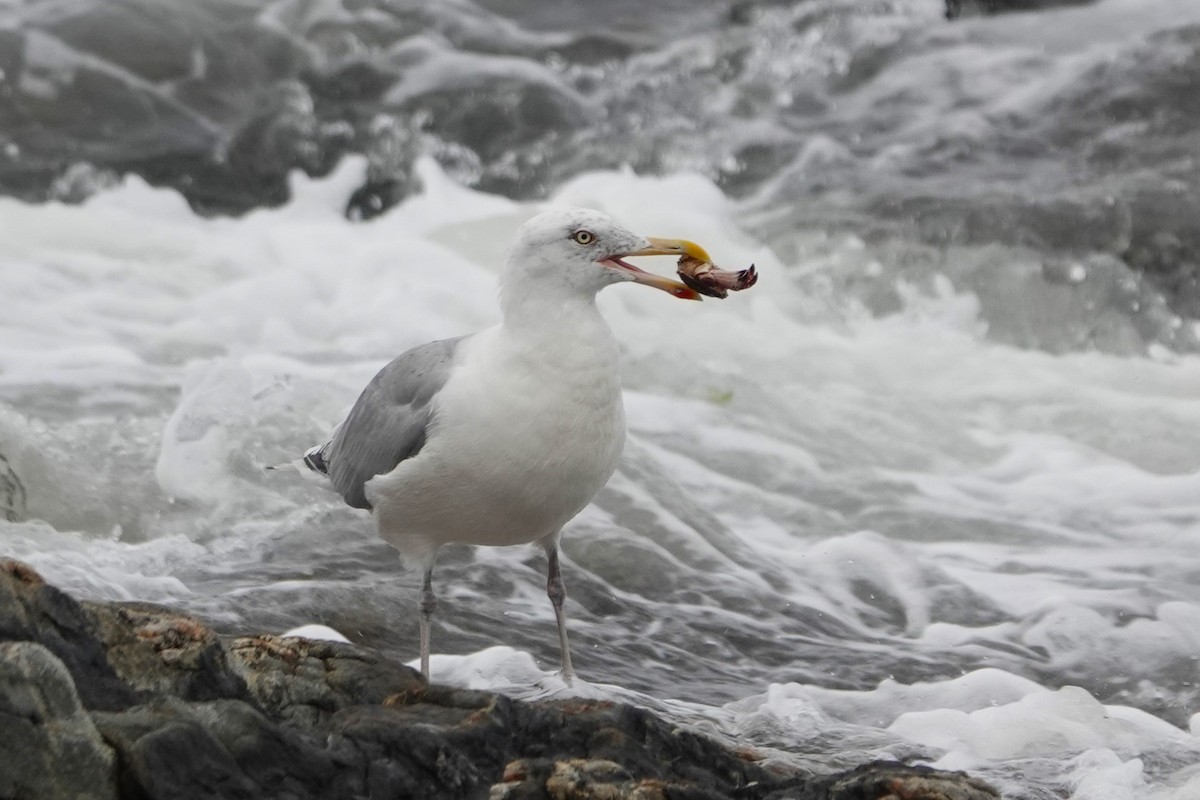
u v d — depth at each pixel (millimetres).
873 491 13992
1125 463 14984
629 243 8031
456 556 11203
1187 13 24203
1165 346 18375
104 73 22953
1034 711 9289
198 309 17047
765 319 17844
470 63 23984
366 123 23000
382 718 6906
